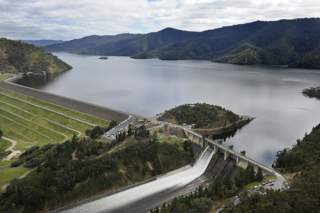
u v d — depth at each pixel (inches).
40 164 4530.0
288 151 5290.4
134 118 6889.8
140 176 4547.2
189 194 3909.9
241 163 4815.5
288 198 3021.7
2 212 3452.3
